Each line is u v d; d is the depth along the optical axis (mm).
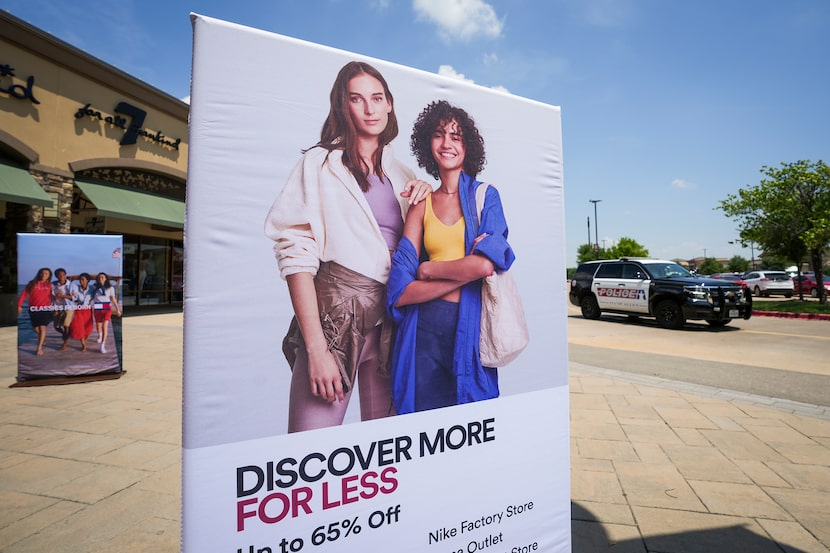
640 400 5535
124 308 18109
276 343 1647
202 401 1513
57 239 6418
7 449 3879
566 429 2488
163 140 16734
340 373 1790
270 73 1654
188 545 1489
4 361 7676
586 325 13305
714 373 7082
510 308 2297
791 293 24797
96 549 2502
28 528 2697
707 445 4082
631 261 13789
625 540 2645
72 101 13852
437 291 2076
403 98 1982
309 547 1709
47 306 6355
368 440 1853
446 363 2076
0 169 12078
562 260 2514
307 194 1721
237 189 1582
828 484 3328
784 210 18375
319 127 1754
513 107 2348
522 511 2295
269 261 1639
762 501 3084
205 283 1523
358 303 1839
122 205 15203
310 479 1716
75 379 6348
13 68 12312
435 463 2033
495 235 2254
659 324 12742
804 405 5324
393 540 1907
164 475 3396
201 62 1537
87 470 3479
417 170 2020
